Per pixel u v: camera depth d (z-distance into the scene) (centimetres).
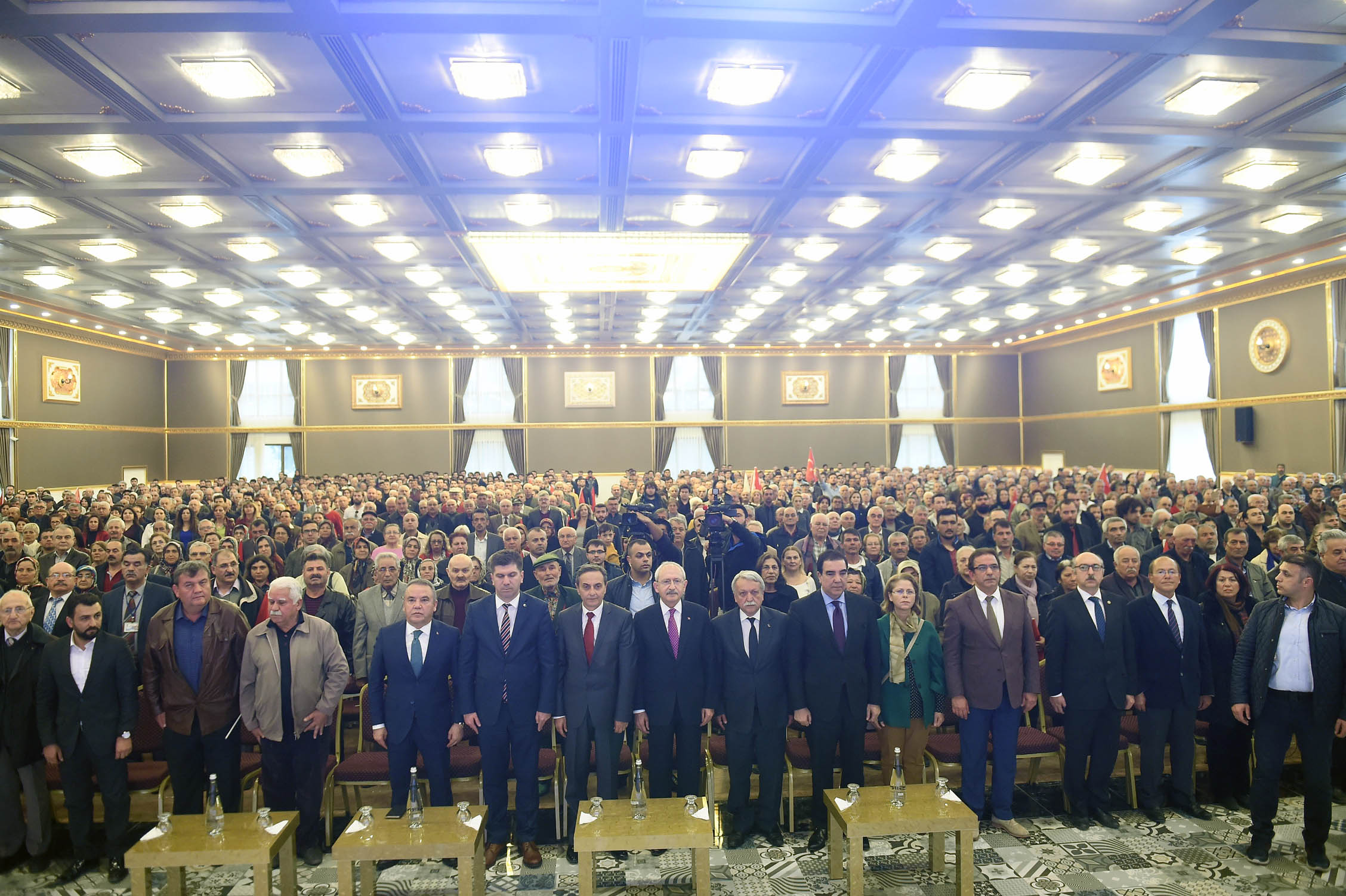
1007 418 2877
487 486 1777
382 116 796
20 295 1722
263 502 1384
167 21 608
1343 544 472
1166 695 515
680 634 503
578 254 1365
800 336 2573
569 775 489
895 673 522
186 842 389
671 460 2806
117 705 474
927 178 1037
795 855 483
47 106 765
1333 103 796
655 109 808
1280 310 1731
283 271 1505
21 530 979
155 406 2594
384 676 493
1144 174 1023
